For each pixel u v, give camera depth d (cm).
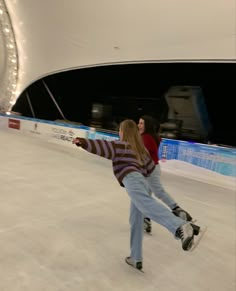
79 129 818
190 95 770
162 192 271
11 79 1219
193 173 599
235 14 557
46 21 921
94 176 530
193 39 653
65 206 363
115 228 311
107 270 231
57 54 1005
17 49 1123
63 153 733
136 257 231
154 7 652
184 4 605
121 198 414
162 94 853
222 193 506
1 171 500
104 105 1015
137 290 210
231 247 297
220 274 245
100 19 777
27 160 610
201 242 301
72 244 267
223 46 615
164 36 695
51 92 1137
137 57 797
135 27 728
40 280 210
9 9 987
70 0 789
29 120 983
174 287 219
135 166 215
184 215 257
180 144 621
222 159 555
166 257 262
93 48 879
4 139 847
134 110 936
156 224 329
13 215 320
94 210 358
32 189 420
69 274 221
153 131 282
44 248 255
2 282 204
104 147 210
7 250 245
